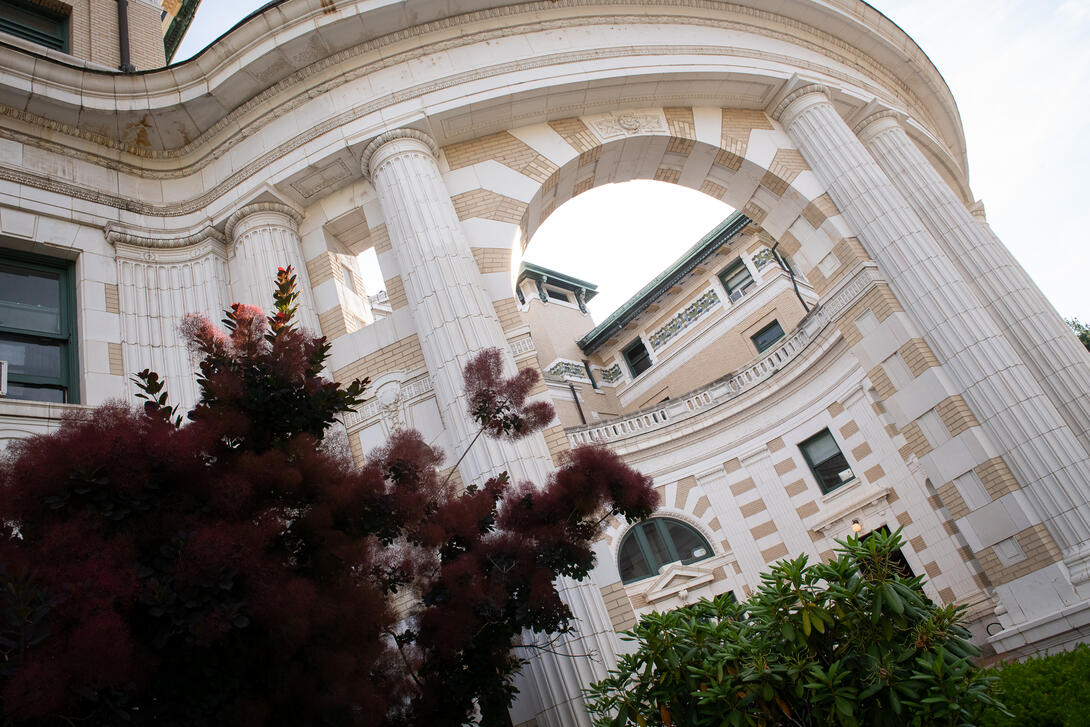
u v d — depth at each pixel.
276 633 4.64
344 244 13.00
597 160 13.49
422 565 6.01
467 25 13.02
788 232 14.74
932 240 12.91
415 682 5.95
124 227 11.67
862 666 5.41
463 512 6.20
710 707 5.63
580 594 8.75
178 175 12.76
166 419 5.51
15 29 13.51
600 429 20.75
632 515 6.77
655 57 13.47
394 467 6.24
